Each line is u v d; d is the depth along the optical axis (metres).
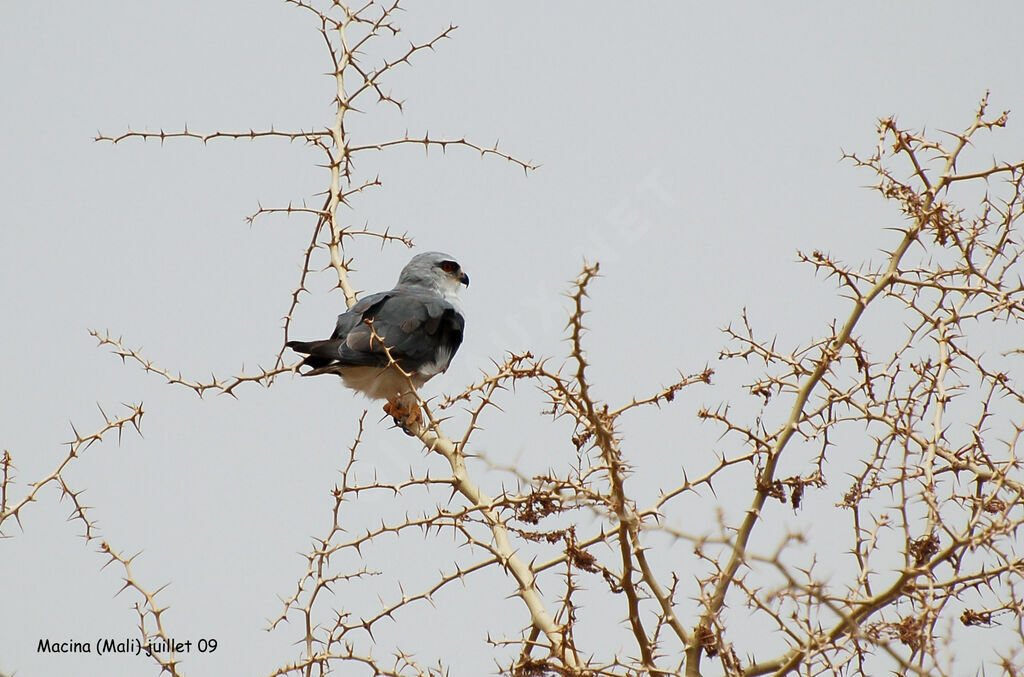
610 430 8.98
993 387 9.99
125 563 10.22
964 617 8.79
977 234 10.23
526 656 9.03
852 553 9.31
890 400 9.43
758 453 9.84
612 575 9.25
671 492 9.74
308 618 10.02
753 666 9.38
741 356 10.15
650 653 9.21
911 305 10.46
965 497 9.10
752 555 7.73
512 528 9.36
